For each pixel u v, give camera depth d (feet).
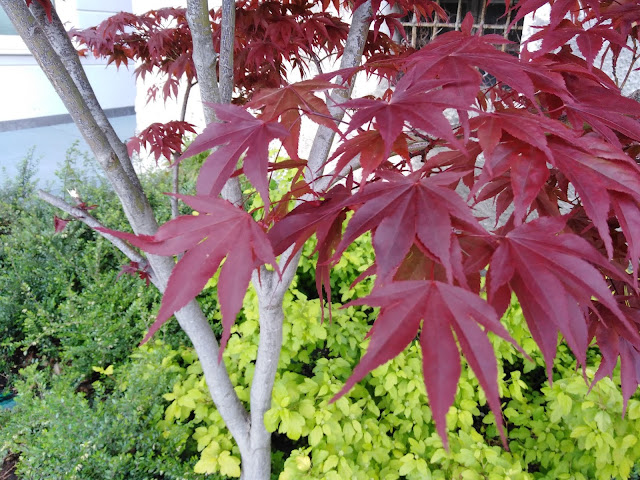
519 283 2.22
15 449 6.91
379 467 7.06
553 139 2.54
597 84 3.21
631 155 3.32
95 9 28.45
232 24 4.21
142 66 8.55
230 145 2.53
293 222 2.51
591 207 2.21
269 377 5.82
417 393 7.17
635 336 2.31
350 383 1.71
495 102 3.52
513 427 8.48
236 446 7.07
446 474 6.65
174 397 7.43
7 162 21.71
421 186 2.25
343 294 9.77
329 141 4.19
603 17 4.05
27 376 7.93
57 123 30.17
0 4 3.29
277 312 5.26
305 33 5.99
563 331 2.02
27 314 9.66
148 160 16.92
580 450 7.09
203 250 2.15
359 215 2.16
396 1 5.10
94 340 9.21
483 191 3.09
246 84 7.34
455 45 2.96
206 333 5.63
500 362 7.87
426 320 1.85
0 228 12.30
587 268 2.11
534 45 10.19
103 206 12.40
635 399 6.81
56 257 10.88
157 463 6.68
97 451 6.47
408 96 2.43
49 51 3.58
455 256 2.05
